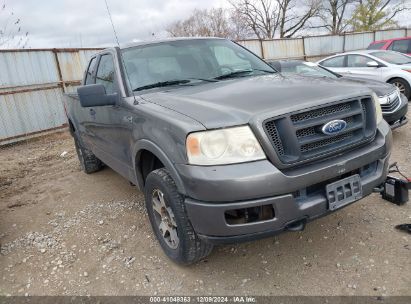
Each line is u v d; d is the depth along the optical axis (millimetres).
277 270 2871
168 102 2959
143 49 3877
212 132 2381
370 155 2713
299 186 2375
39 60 10016
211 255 3146
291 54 18391
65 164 6699
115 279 2986
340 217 3506
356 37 20453
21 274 3205
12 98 9367
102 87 3396
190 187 2434
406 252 2883
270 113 2393
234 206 2318
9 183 5918
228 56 4031
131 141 3250
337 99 2588
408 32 22000
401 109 5672
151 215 3213
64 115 10516
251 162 2344
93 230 3809
